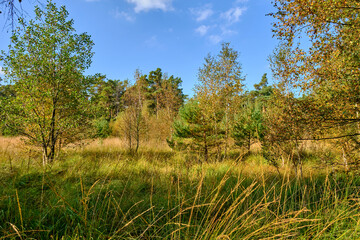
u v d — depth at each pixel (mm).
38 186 3303
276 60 5938
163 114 19188
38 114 6426
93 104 7559
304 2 3574
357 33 3480
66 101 6945
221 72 11000
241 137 10562
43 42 6352
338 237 1985
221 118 11359
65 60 6676
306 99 4715
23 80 6055
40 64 6277
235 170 4582
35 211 2400
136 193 3447
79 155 8086
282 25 4152
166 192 3574
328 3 3420
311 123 4402
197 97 11234
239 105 11922
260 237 2057
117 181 4020
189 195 3258
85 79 7117
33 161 5156
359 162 4520
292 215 2479
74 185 3512
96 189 3268
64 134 7203
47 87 6488
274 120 5410
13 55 5930
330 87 4348
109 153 9641
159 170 5191
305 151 7746
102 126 17688
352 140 4879
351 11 3516
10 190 2865
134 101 12984
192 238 2135
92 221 2139
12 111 5973
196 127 10438
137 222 2529
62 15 6656
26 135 6230
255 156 8672
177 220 2520
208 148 10531
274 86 6449
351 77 3768
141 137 15742
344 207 2482
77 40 7004
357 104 4035
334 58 3930
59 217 2420
